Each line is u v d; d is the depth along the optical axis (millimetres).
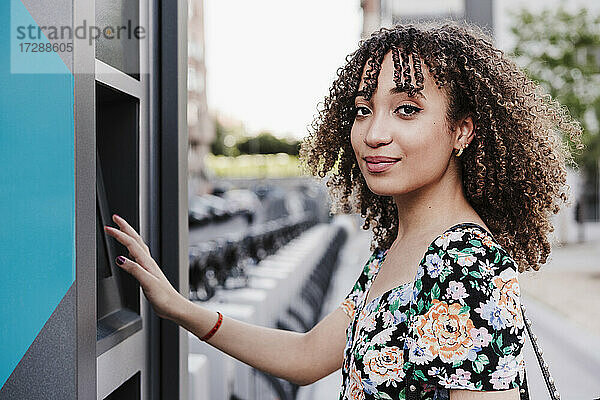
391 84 1117
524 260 1290
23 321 917
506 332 998
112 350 1198
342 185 1486
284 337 1455
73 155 903
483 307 999
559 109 1348
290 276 4555
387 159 1117
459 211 1176
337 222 12273
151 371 1427
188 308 1354
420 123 1113
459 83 1136
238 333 1426
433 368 1006
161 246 1437
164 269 1438
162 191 1434
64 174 905
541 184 1234
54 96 903
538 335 6500
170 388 1441
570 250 13133
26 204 914
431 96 1120
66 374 912
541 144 1257
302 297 5160
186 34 1495
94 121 961
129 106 1323
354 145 1173
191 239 10562
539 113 1305
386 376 1086
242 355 1432
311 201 13812
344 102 1336
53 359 912
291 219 9156
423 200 1170
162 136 1430
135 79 1319
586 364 5344
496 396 989
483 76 1154
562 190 1348
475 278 1012
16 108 909
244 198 22391
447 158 1142
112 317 1261
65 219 906
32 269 914
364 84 1145
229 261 4473
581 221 14195
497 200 1212
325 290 6414
